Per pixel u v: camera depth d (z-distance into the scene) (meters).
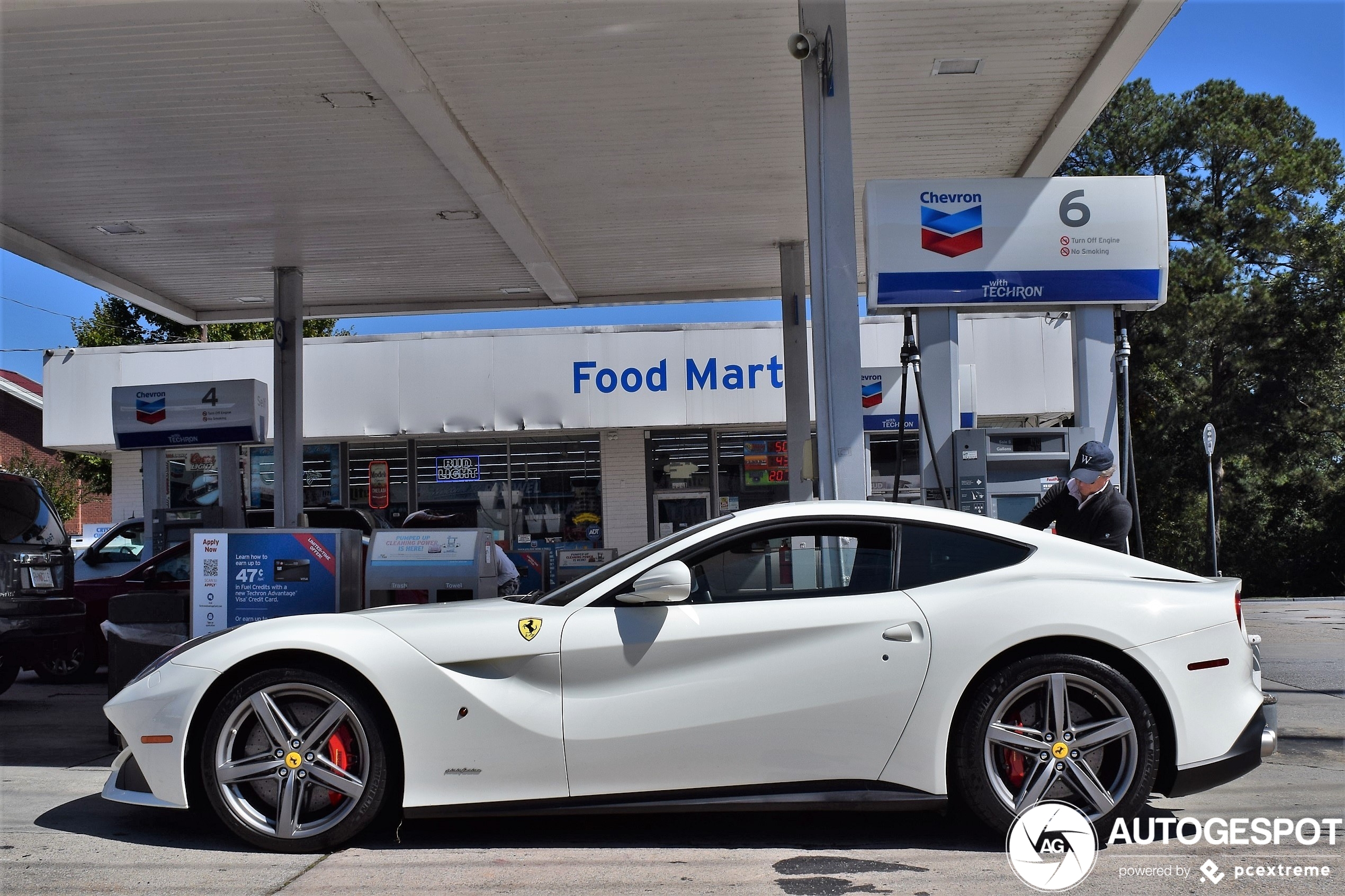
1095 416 7.22
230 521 12.77
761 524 4.19
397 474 18.64
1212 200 28.97
